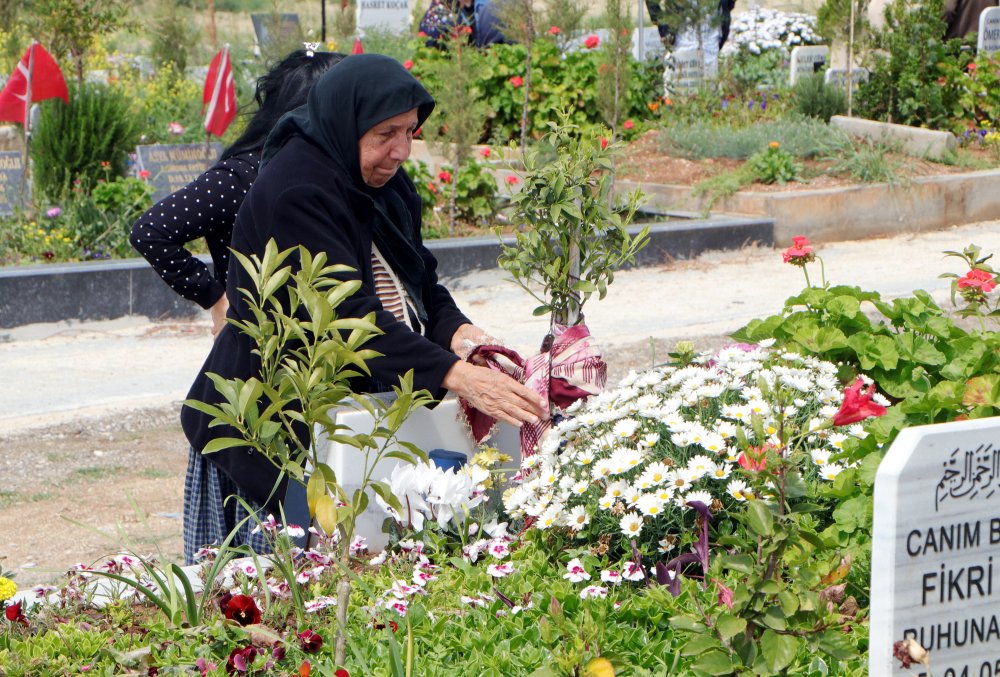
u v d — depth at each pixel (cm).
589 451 370
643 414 368
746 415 357
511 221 409
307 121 369
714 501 342
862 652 304
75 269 926
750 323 484
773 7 2934
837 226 1283
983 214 1382
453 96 1212
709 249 1195
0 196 1134
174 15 1877
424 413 385
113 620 328
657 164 1421
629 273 1131
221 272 420
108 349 867
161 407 714
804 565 262
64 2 1473
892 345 452
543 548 367
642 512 340
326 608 330
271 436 269
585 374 397
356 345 273
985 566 232
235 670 296
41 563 487
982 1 1834
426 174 1220
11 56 1608
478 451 398
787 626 248
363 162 365
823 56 1848
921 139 1438
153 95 1642
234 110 1186
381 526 377
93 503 564
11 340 897
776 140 1403
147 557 488
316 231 355
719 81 1778
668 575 328
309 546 376
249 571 347
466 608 332
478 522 381
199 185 405
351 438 270
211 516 393
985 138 1517
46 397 739
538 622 312
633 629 313
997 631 236
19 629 321
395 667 275
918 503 224
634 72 1588
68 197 1128
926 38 1611
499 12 1438
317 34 1627
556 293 406
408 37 1781
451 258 1073
